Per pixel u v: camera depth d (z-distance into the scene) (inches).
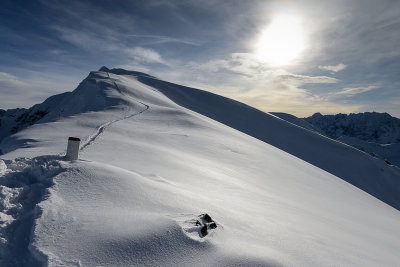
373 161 3105.3
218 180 450.3
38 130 698.2
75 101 1840.6
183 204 245.1
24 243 168.1
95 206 211.3
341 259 230.7
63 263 146.0
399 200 2650.1
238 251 174.7
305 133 3321.9
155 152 535.5
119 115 1129.4
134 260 155.3
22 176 274.7
